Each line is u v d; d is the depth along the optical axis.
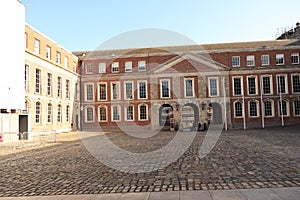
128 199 6.07
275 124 41.50
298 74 41.84
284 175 7.73
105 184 7.53
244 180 7.32
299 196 5.80
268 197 5.78
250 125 41.56
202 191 6.42
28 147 19.41
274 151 13.08
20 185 7.78
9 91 25.23
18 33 26.61
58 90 39.47
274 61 42.97
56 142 22.94
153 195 6.28
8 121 24.42
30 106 31.69
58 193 6.80
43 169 10.18
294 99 41.75
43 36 35.12
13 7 25.91
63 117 40.28
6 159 13.49
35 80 33.00
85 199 6.22
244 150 13.84
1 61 24.44
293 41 45.50
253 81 42.50
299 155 11.59
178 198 5.97
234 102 42.09
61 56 40.38
